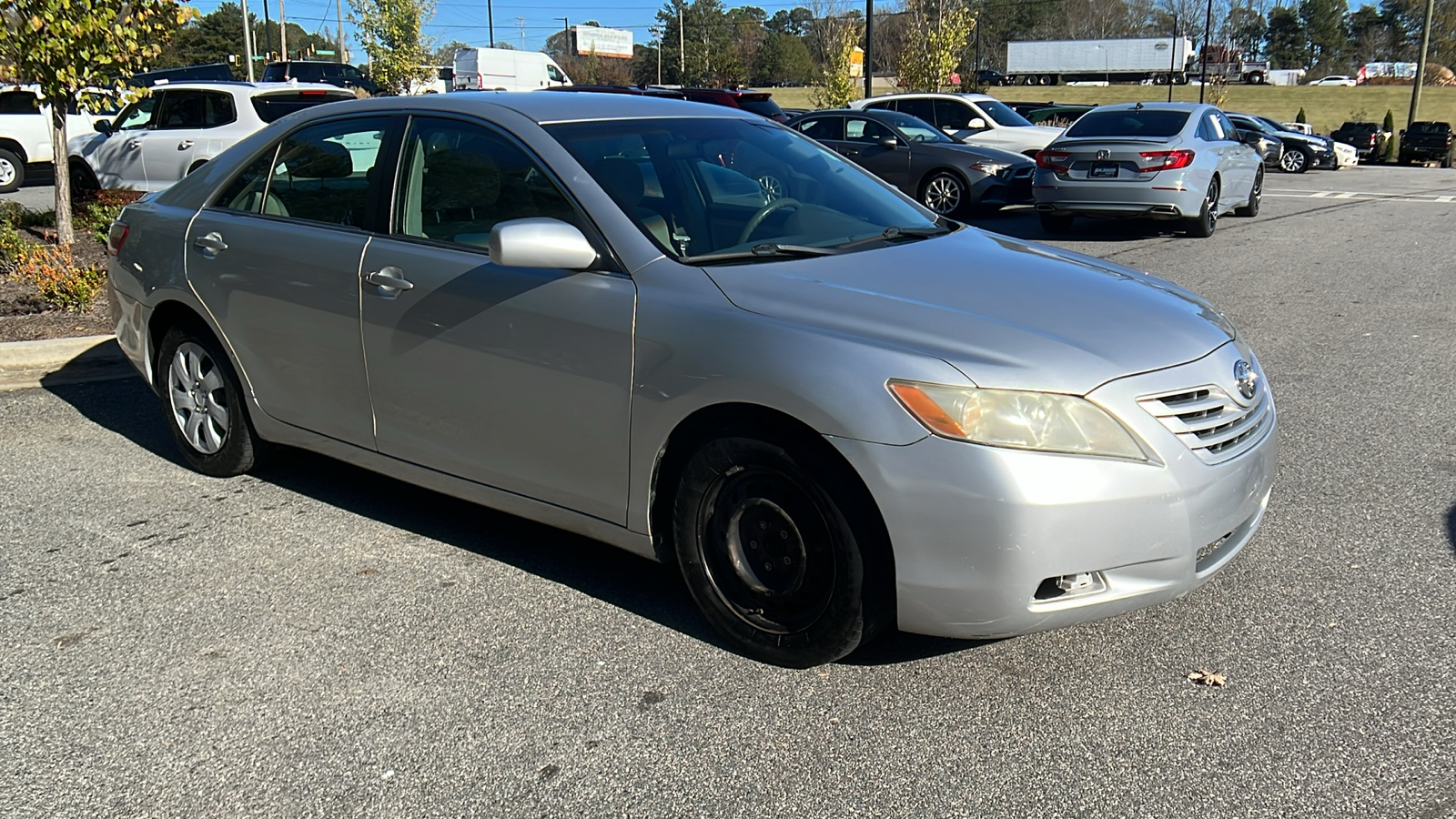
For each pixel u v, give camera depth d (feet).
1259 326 26.43
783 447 10.25
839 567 10.20
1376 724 9.86
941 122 60.54
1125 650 11.25
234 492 15.94
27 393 21.22
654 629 11.84
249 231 14.76
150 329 16.55
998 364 9.71
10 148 55.21
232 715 10.26
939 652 11.25
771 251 11.89
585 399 11.51
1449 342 24.53
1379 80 289.12
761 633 10.99
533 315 11.80
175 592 12.77
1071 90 223.51
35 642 11.62
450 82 155.94
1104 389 9.74
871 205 14.12
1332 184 73.77
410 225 13.19
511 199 12.46
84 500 15.65
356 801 9.04
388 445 13.60
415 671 11.01
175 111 44.27
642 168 12.53
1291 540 13.91
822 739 9.79
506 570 13.32
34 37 29.71
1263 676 10.70
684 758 9.55
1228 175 44.50
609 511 11.71
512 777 9.32
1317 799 8.85
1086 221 49.47
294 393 14.57
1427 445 17.56
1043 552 9.50
